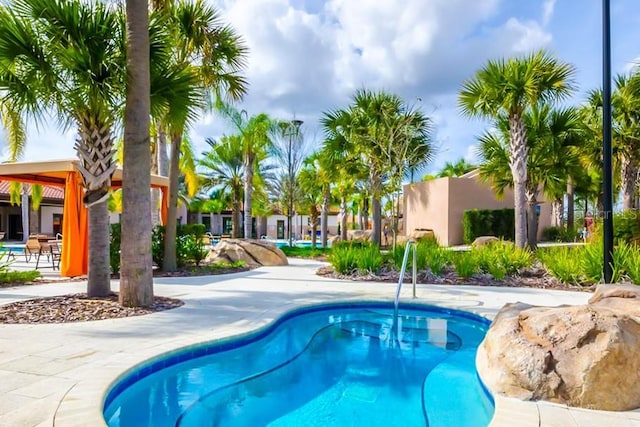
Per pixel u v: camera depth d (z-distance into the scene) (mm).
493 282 10188
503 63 12461
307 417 3791
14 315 6055
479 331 6703
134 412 3840
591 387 3273
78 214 10453
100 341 4820
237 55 11188
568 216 23688
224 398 4168
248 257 14906
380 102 16141
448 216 22531
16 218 30984
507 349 3744
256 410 3924
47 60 6551
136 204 6629
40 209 30688
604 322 3561
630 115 14398
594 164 16047
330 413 3873
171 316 6211
